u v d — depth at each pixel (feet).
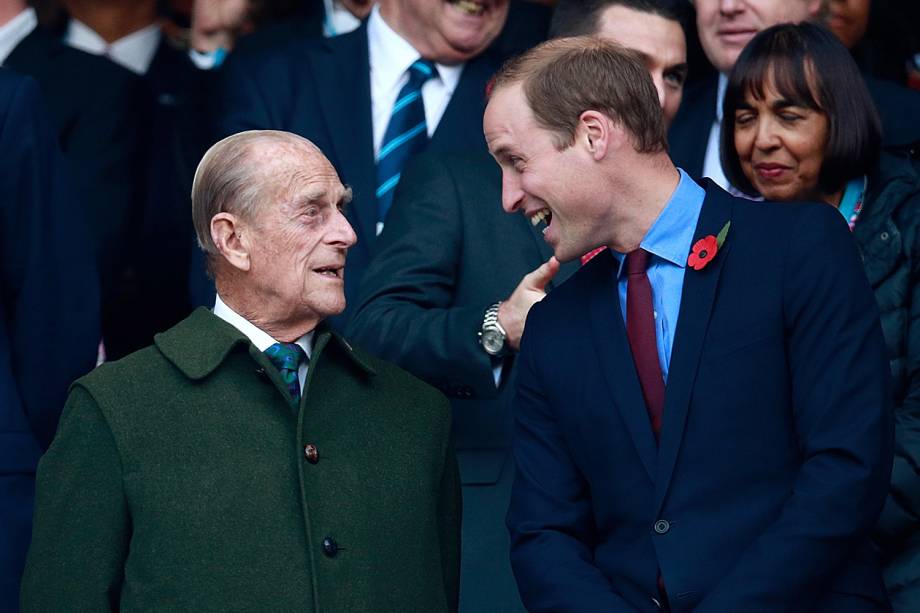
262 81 59.11
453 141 57.21
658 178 41.39
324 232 41.88
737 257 40.78
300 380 42.52
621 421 41.04
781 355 40.11
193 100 66.54
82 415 40.81
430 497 42.78
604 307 41.88
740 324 40.22
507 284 50.11
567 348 42.19
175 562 39.78
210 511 40.11
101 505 40.22
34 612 40.45
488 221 50.70
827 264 40.14
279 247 41.47
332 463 41.65
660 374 40.98
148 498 40.04
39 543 40.70
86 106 63.77
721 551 39.73
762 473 39.99
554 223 41.75
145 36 66.85
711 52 55.93
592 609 40.60
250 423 41.24
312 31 67.10
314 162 42.14
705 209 41.42
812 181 49.75
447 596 43.83
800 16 55.98
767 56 49.26
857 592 40.34
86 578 40.11
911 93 53.16
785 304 40.14
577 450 42.06
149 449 40.40
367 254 55.88
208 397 41.24
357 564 40.96
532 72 41.29
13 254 50.57
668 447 40.14
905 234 48.60
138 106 64.95
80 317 51.52
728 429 39.96
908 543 46.98
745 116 50.06
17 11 65.26
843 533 38.83
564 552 41.78
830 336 39.78
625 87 40.88
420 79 58.44
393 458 42.50
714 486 40.01
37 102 51.26
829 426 39.47
